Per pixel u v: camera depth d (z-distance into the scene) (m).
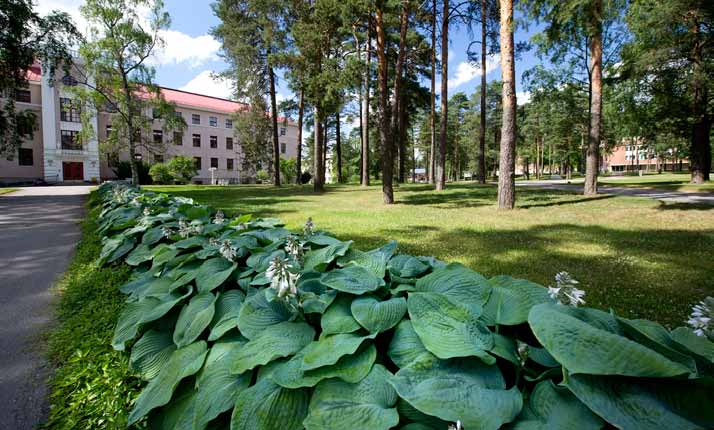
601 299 3.69
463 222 8.81
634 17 16.12
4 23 16.00
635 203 12.09
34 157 37.28
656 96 19.88
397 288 1.90
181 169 37.06
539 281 4.18
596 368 1.06
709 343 1.32
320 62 16.11
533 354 1.38
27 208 12.47
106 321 3.18
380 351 1.60
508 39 10.70
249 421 1.29
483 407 1.13
